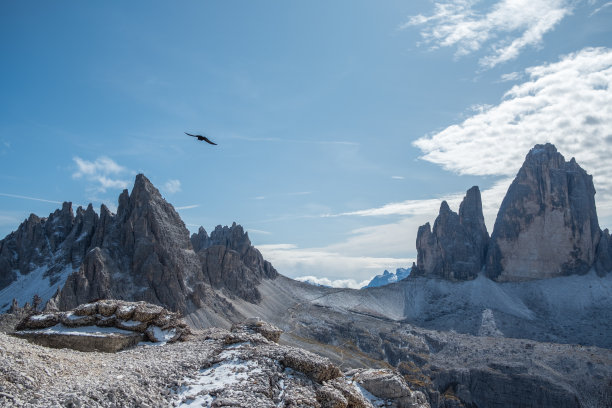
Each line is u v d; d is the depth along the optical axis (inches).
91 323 2332.7
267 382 1504.7
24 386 1269.7
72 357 1651.1
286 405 1419.8
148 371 1525.6
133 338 2256.4
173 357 1786.4
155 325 2354.8
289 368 1633.9
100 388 1293.1
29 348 1568.7
